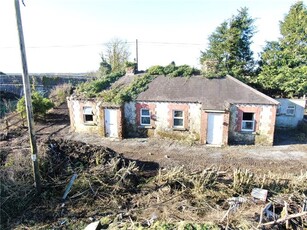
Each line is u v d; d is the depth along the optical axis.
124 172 10.59
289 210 8.13
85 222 8.11
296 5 27.47
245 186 9.95
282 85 22.58
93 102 18.72
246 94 16.81
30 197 9.23
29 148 11.60
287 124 20.97
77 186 9.94
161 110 17.55
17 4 8.14
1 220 8.16
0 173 9.27
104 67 40.50
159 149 15.91
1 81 36.72
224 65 29.45
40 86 36.06
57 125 21.58
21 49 8.44
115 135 18.25
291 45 25.38
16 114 22.50
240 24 28.70
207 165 13.22
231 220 7.44
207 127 16.59
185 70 19.39
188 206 8.80
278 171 12.43
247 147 16.17
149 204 9.11
